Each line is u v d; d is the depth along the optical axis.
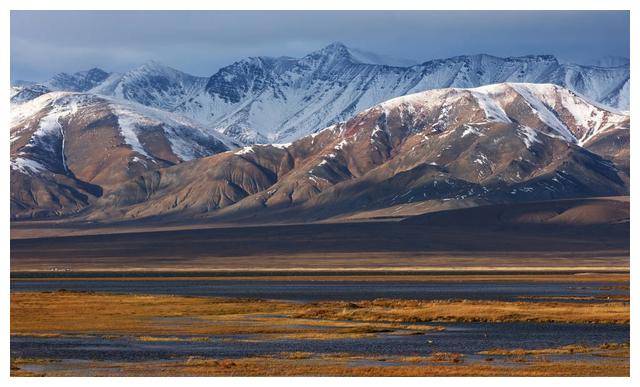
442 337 168.38
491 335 171.25
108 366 133.88
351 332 176.88
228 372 127.00
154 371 128.38
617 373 124.69
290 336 171.00
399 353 146.50
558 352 145.75
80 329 184.62
